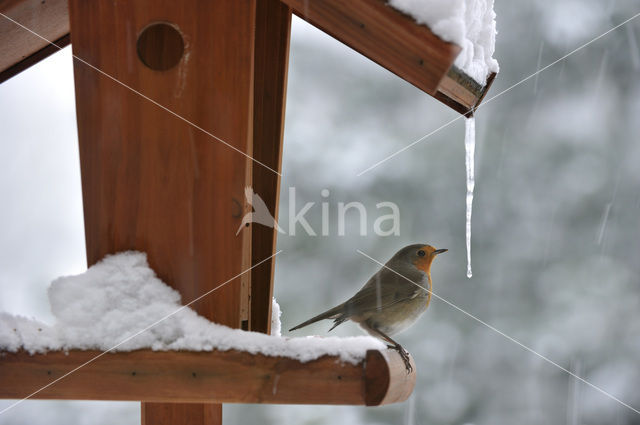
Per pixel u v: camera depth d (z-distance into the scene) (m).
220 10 3.29
